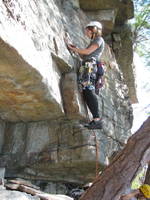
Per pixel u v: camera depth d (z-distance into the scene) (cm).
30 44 470
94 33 606
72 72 606
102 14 810
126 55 944
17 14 449
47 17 563
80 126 621
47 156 624
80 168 645
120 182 367
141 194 397
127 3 839
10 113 602
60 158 620
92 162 620
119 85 804
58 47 571
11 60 439
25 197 499
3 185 526
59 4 664
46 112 598
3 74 473
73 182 691
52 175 662
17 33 438
